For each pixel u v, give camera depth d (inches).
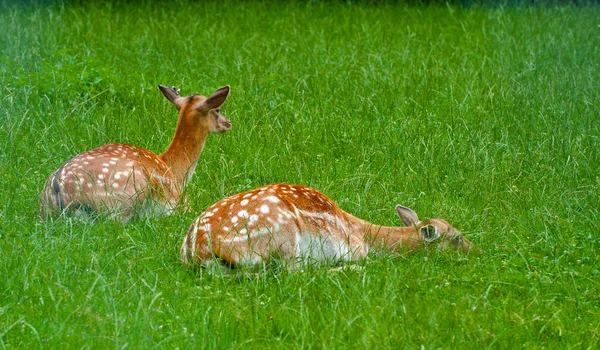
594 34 861.2
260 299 359.3
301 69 757.3
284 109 650.8
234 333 331.9
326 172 536.1
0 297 350.0
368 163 553.0
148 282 371.9
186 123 493.7
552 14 953.5
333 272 388.5
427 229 422.9
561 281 394.9
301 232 395.5
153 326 328.8
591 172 534.3
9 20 866.8
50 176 448.8
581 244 441.4
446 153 564.1
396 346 321.1
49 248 395.2
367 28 907.4
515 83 706.8
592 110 639.8
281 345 323.0
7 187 474.9
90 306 339.6
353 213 471.8
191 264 387.5
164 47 827.4
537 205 488.7
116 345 307.1
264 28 943.0
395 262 412.5
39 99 628.7
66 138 547.2
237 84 715.4
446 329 336.2
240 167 544.4
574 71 740.0
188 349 317.4
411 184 519.5
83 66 697.0
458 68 761.0
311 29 901.2
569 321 356.8
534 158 558.3
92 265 378.0
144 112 620.1
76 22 898.1
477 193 505.7
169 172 477.1
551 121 621.0
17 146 537.6
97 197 440.8
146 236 424.2
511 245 438.9
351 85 708.7
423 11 1030.4
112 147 464.4
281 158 554.6
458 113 644.7
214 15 978.7
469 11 1010.1
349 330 327.9
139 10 975.6
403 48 836.0
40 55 765.3
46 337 317.4
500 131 608.1
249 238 380.5
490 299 373.7
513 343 333.4
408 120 627.8
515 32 877.2
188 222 444.8
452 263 409.7
